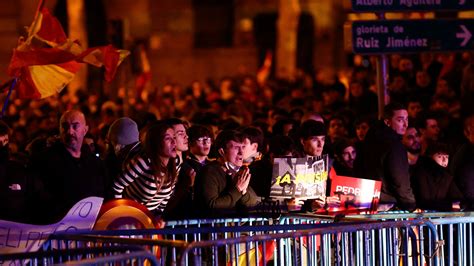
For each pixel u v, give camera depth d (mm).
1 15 47875
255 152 14211
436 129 17297
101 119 24891
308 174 13086
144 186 12586
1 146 12188
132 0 50531
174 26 51812
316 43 50094
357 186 13445
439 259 12375
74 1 43844
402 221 11570
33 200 12242
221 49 51938
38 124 21562
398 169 14266
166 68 51594
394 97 23578
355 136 19297
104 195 12781
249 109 27172
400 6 17109
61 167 12281
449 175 14844
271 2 53094
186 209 13414
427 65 24891
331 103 24578
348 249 12336
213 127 18406
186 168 13711
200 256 10711
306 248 12023
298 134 14188
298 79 34875
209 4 53125
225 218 12734
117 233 11438
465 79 21672
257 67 51844
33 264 11250
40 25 13930
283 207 13148
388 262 11844
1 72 47781
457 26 17422
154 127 12539
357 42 17016
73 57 14016
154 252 11320
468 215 12891
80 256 10961
